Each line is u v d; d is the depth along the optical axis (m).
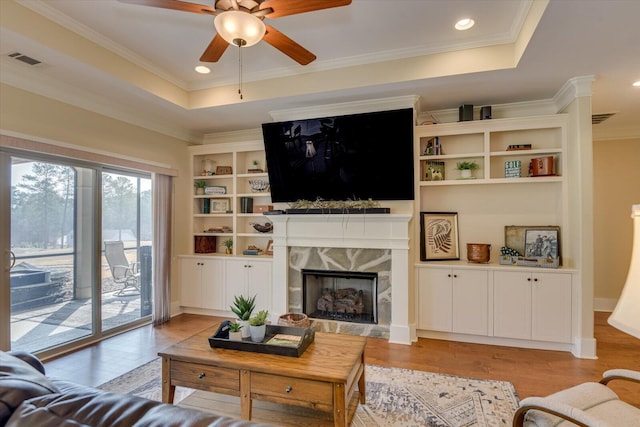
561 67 2.98
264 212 4.23
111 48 3.08
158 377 2.84
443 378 2.81
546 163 3.62
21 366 1.08
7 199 2.96
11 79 2.91
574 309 3.31
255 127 4.86
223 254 4.94
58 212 3.39
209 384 2.07
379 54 3.29
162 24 2.78
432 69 3.18
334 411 1.84
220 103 3.91
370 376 2.85
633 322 1.28
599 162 4.91
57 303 3.38
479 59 3.06
